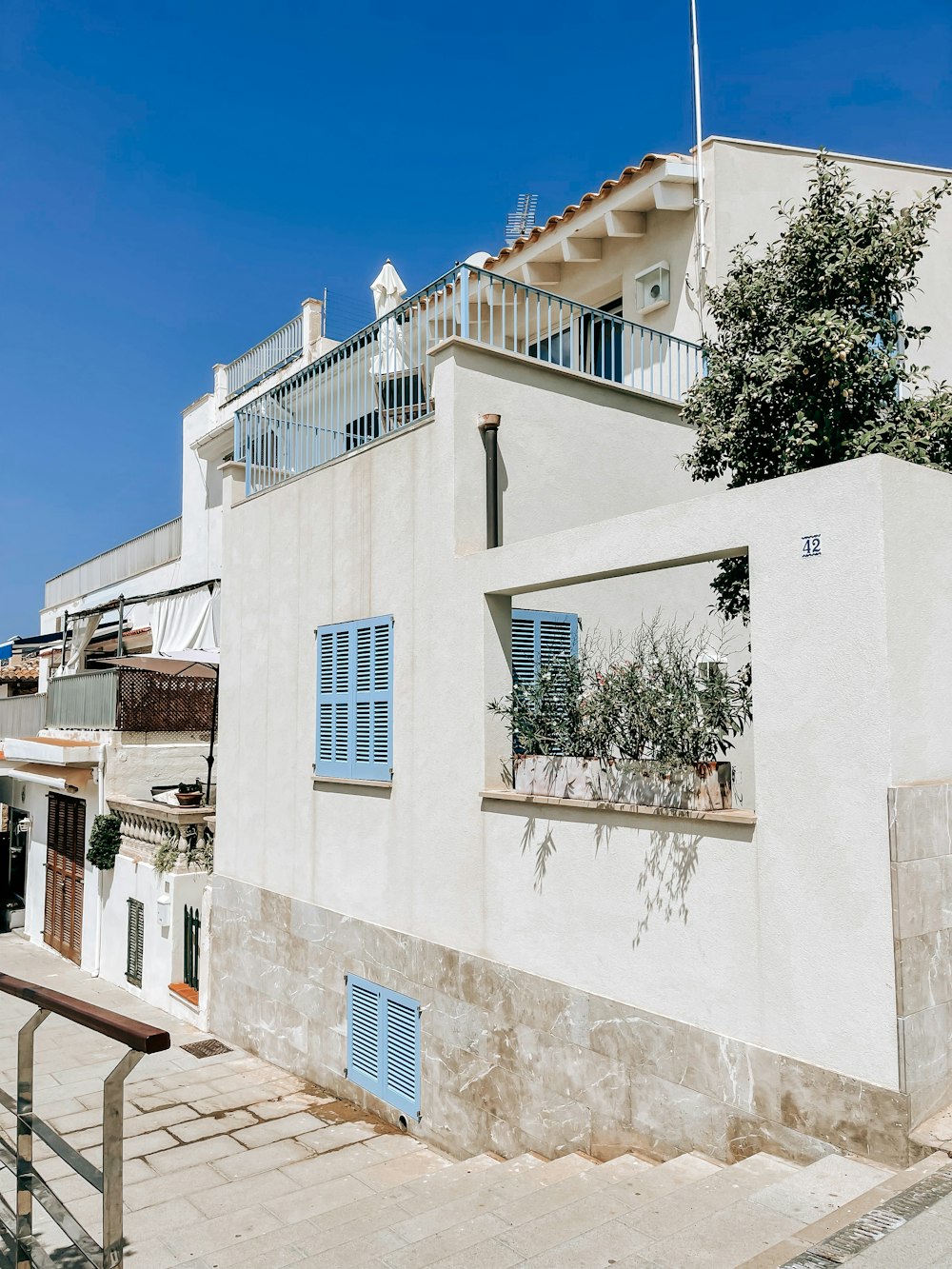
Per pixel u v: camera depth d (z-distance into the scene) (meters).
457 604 7.46
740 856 5.21
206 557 20.62
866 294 6.87
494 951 6.91
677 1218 4.29
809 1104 4.79
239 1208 6.48
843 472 4.90
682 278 11.15
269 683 10.04
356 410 9.34
